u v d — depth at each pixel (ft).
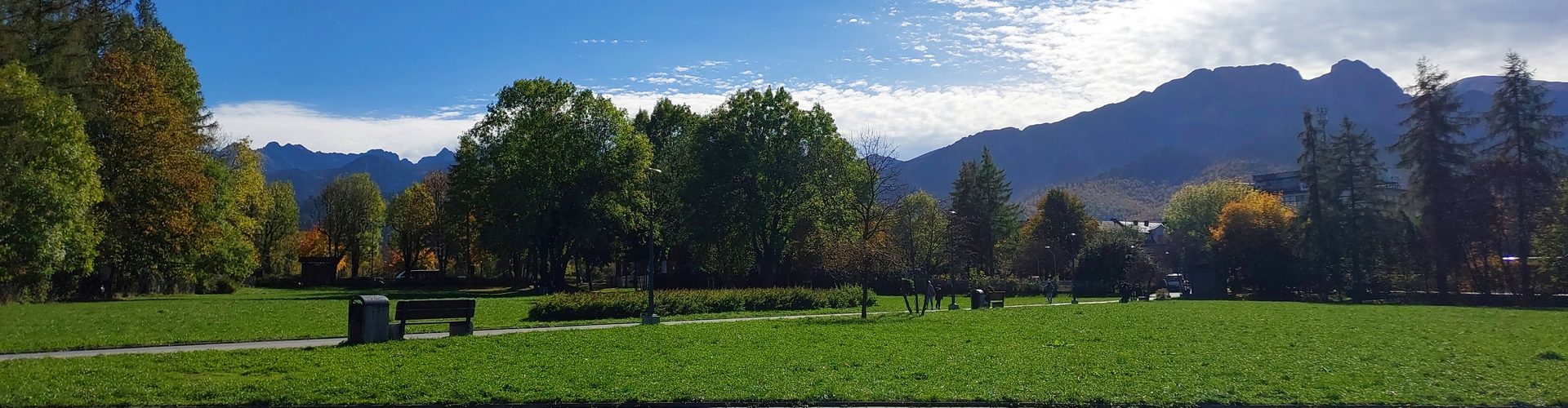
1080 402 38.99
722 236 194.59
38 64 115.34
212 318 90.53
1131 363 51.55
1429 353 57.06
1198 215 325.01
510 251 217.36
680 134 240.32
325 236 365.61
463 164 214.48
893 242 137.49
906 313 113.70
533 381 43.62
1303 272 206.69
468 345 59.57
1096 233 282.77
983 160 301.43
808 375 46.52
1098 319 96.53
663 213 216.33
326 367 48.39
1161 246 372.99
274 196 286.25
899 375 46.34
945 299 179.42
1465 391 41.27
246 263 182.70
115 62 133.39
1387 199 203.21
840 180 204.03
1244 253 215.92
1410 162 189.26
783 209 197.88
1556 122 175.63
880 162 214.28
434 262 399.44
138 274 158.51
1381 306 145.07
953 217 183.93
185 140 143.84
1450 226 180.04
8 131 95.96
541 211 204.85
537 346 59.72
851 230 197.47
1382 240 195.21
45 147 102.63
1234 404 38.50
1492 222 177.99
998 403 39.11
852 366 50.34
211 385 42.01
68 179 110.42
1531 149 175.42
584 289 248.73
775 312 118.32
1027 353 57.11
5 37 106.22
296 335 68.95
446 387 41.68
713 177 193.88
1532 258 172.04
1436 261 186.29
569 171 205.26
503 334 70.28
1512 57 179.42
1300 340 67.56
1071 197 335.26
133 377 43.98
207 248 155.53
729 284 220.02
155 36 151.64
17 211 102.89
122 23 141.28
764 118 197.36
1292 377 45.75
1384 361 52.90
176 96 153.07
